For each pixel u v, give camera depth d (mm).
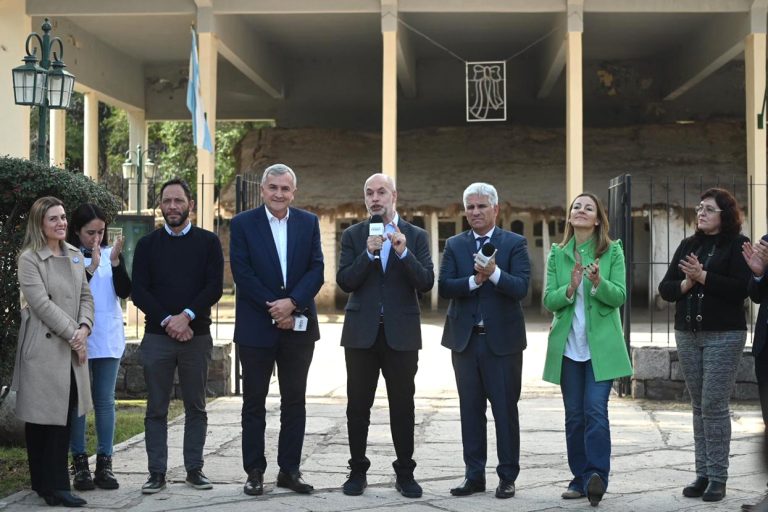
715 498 6371
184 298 6844
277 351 6773
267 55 24984
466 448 6656
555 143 24703
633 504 6316
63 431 6336
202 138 16438
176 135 35719
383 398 11117
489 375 6602
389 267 6672
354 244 6809
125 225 15625
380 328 6625
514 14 21547
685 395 10852
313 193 23031
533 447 8305
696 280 6543
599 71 27422
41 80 11281
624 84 27391
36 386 6219
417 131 25484
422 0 18875
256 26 23000
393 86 18844
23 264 6293
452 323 6746
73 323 6332
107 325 6926
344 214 22781
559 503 6340
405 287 6684
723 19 21062
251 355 6691
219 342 11445
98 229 6941
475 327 6637
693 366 6641
